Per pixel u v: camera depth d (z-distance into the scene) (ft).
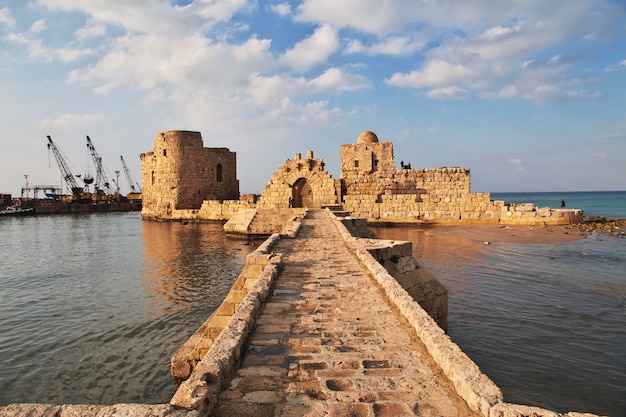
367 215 135.44
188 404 12.35
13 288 64.08
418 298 42.37
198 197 187.11
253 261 37.96
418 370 16.52
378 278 31.40
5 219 257.75
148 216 200.03
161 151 184.24
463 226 124.88
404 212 132.98
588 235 103.71
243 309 22.65
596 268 67.41
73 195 354.13
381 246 46.09
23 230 174.09
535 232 108.99
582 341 37.52
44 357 37.11
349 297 27.66
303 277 33.65
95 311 50.60
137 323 45.75
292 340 19.97
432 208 131.44
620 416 25.99
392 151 149.38
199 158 187.21
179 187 182.39
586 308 46.60
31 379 32.96
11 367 35.17
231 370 16.40
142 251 99.96
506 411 12.00
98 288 62.54
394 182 143.54
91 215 293.23
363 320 22.93
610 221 131.95
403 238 103.35
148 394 30.53
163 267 77.51
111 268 79.10
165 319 46.85
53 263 86.89
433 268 68.49
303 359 17.70
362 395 14.48
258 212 119.85
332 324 22.30
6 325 45.93
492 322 42.96
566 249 85.35
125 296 57.26
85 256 95.76
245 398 14.30
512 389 29.37
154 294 57.77
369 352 18.43
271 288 29.99
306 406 13.75
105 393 30.73
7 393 30.76
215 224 164.25
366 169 149.59
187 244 108.58
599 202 439.22
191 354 32.65
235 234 120.37
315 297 27.63
